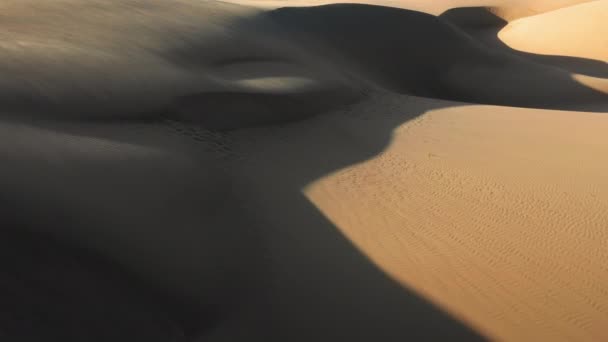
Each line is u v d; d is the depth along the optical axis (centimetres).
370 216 1048
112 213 789
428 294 804
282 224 986
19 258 625
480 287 823
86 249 697
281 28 2742
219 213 977
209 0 2975
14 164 767
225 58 2030
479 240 959
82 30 1808
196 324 697
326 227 990
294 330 718
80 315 608
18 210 685
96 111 1235
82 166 866
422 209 1086
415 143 1566
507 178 1261
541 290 819
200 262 805
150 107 1359
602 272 864
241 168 1243
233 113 1530
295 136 1555
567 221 1031
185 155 1171
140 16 2202
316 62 2378
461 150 1495
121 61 1541
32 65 1291
